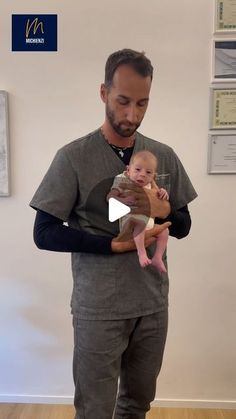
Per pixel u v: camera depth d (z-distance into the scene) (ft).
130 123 3.98
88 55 6.64
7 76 6.72
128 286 4.20
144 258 3.98
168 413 7.11
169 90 6.67
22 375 7.36
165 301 4.54
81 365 4.28
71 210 4.28
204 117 6.71
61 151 4.22
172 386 7.28
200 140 6.75
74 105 6.75
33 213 7.00
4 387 7.39
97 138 4.24
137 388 4.75
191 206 6.90
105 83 4.08
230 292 7.06
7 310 7.23
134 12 6.53
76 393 4.43
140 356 4.58
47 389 7.37
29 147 6.86
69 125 6.79
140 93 3.92
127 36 6.57
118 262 4.16
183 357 7.21
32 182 6.93
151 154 4.13
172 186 4.66
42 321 7.22
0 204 7.00
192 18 6.52
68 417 6.98
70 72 6.68
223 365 7.20
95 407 4.26
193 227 6.95
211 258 7.00
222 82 6.59
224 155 6.75
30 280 7.15
